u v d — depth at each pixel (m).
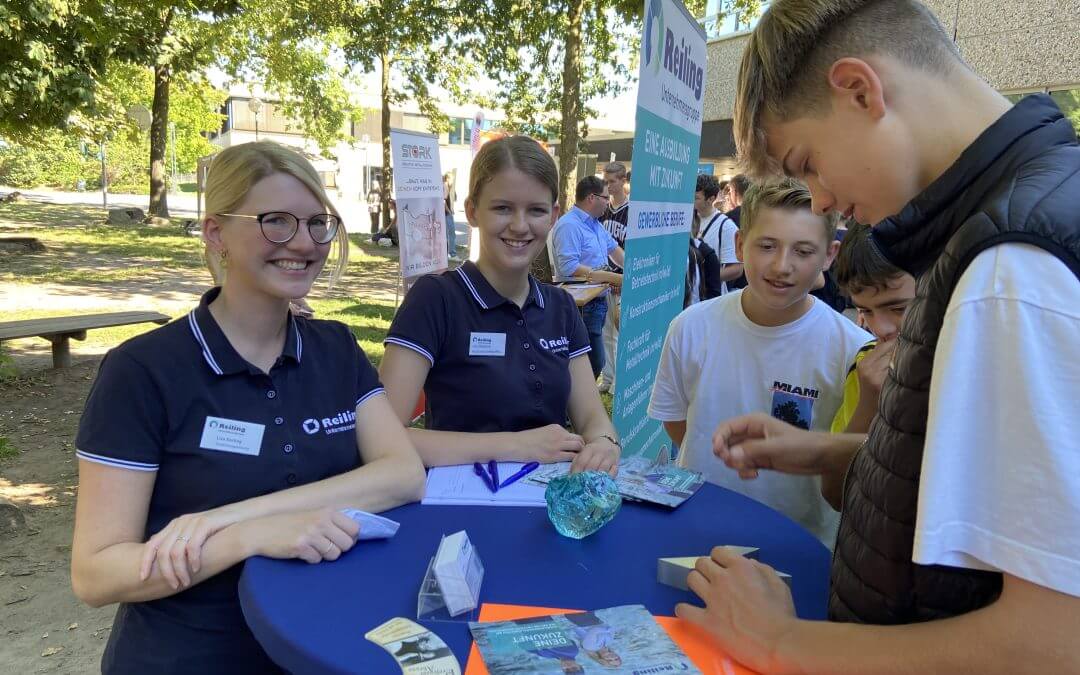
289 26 13.86
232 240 1.30
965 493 0.65
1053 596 0.60
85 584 1.13
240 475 1.28
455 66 14.29
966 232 0.69
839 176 0.84
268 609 0.95
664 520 1.31
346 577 1.05
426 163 5.67
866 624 0.82
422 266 5.70
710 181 5.21
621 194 6.38
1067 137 0.73
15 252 12.27
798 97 0.85
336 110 22.48
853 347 1.87
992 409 0.63
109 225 18.78
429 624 0.92
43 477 3.72
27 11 8.05
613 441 1.81
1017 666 0.63
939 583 0.74
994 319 0.63
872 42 0.79
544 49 10.02
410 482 1.36
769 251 1.78
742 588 0.91
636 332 2.39
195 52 17.83
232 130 41.44
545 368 1.90
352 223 25.25
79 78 9.15
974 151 0.73
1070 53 6.33
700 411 1.99
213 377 1.28
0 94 8.69
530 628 0.91
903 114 0.78
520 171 1.78
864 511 0.84
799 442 1.38
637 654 0.86
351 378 1.48
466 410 1.85
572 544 1.19
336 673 0.82
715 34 10.75
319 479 1.37
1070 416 0.59
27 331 5.21
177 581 1.09
